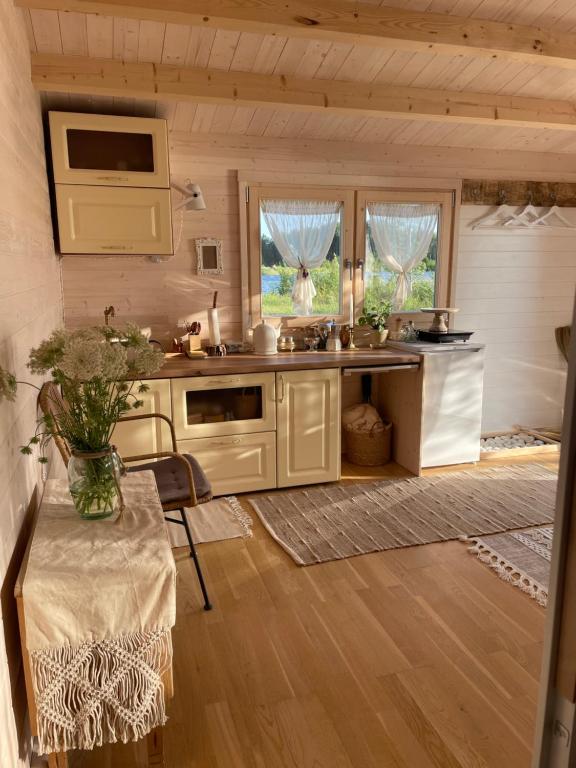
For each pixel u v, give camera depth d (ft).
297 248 13.32
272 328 12.57
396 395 13.50
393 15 8.03
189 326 12.43
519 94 11.41
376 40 8.14
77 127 10.29
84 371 4.81
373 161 13.32
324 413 11.85
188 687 6.37
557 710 3.22
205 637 7.24
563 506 2.99
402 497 11.56
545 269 15.28
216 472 11.34
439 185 13.87
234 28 7.63
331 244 13.64
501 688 6.32
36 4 6.87
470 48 8.52
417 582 8.48
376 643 7.10
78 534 5.20
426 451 12.83
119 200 10.76
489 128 13.26
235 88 9.86
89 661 4.62
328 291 13.82
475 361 12.85
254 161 12.55
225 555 9.30
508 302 15.12
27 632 4.49
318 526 10.26
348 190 13.30
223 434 11.23
